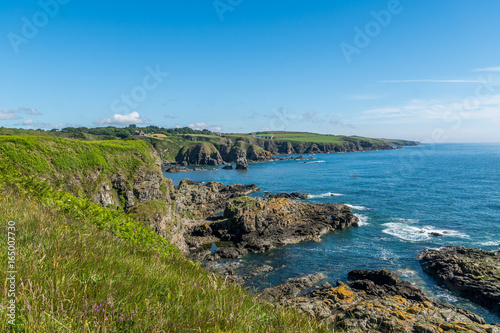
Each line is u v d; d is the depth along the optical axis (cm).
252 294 729
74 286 398
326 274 3338
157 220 3928
